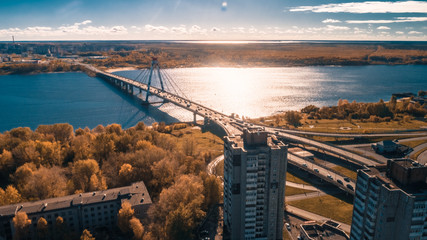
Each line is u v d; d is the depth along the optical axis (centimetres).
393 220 15075
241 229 19012
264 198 18612
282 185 18612
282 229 19575
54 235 19175
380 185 15062
